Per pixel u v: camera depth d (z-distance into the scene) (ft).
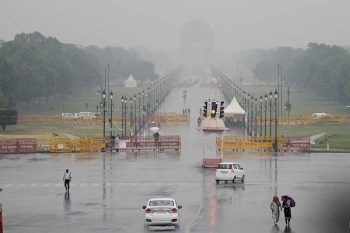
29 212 558.56
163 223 488.85
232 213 547.08
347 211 549.13
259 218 524.52
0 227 446.19
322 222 504.84
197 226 494.18
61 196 643.04
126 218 530.27
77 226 499.51
